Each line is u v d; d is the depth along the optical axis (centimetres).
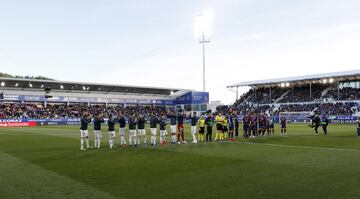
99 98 7875
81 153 1831
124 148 2045
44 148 2120
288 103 7825
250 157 1584
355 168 1269
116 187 1023
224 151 1834
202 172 1230
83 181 1111
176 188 1000
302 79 7350
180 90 8950
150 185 1041
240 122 6600
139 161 1510
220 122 2594
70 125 6359
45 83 7144
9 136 3228
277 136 2886
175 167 1341
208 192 952
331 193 920
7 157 1714
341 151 1800
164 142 2330
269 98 8562
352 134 3120
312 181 1061
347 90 7362
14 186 1052
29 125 6325
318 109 6875
